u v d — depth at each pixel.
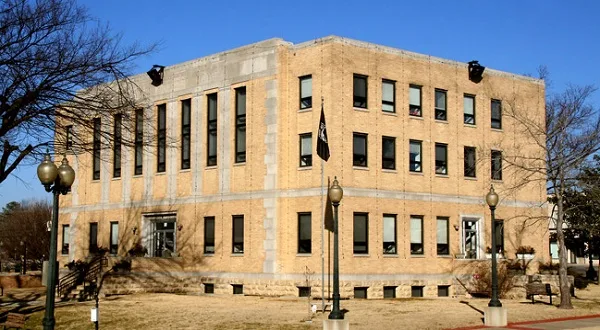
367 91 37.88
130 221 45.19
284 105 37.97
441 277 39.34
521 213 43.84
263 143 38.31
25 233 83.25
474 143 42.09
